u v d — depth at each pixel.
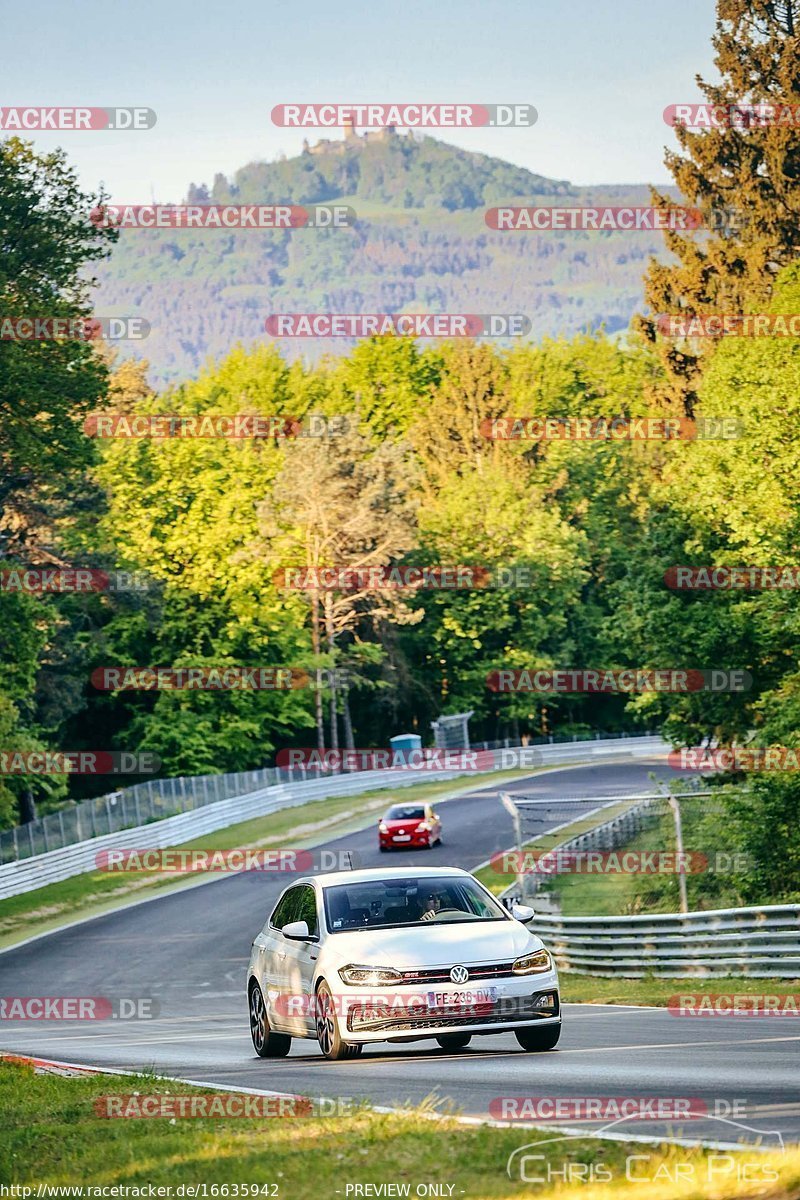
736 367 116.25
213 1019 59.22
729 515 106.62
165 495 181.75
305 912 32.19
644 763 183.62
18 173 118.00
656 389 177.12
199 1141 20.94
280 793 152.12
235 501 182.25
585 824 123.62
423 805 119.81
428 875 32.28
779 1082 23.11
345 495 192.75
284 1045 34.00
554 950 65.38
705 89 171.00
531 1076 25.48
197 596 181.75
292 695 184.62
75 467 124.12
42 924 97.88
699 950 54.09
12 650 119.94
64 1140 22.84
